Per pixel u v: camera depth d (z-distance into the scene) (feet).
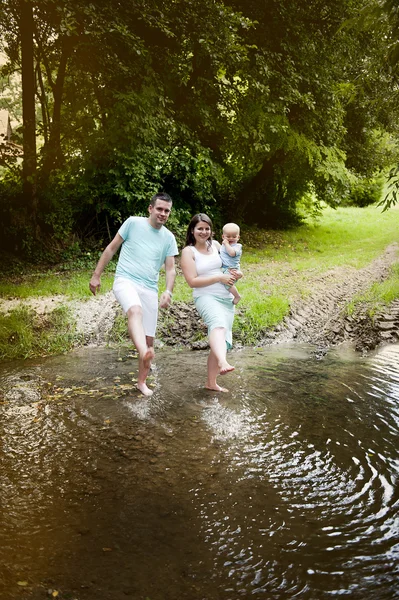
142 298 16.75
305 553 8.96
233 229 16.21
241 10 52.85
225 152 58.95
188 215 50.14
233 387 18.21
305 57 54.49
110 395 17.21
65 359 21.97
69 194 44.11
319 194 71.00
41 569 8.48
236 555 8.88
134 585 8.11
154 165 45.32
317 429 14.55
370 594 7.97
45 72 54.39
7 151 43.01
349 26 15.97
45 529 9.60
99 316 27.14
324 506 10.50
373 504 10.59
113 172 43.04
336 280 40.32
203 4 43.24
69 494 10.89
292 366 21.16
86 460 12.48
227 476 11.72
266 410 15.96
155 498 10.74
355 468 12.19
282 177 68.13
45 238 43.78
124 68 40.37
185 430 14.30
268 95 52.24
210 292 16.53
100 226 46.68
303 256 54.85
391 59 16.30
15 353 22.47
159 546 9.11
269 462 12.45
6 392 17.58
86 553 8.91
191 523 9.82
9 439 13.67
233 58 46.73
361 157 71.56
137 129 43.21
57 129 46.55
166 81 47.96
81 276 37.09
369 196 104.42
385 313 29.76
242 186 66.33
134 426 14.56
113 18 38.60
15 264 40.65
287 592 8.00
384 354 23.36
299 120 59.93
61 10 35.81
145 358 15.49
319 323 28.91
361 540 9.35
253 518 10.01
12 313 25.66
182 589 8.04
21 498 10.71
